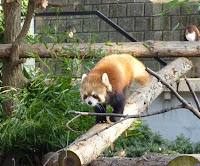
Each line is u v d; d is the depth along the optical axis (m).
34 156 6.76
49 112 6.40
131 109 5.80
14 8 7.15
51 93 6.80
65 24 10.68
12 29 7.18
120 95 5.48
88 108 6.75
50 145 6.75
